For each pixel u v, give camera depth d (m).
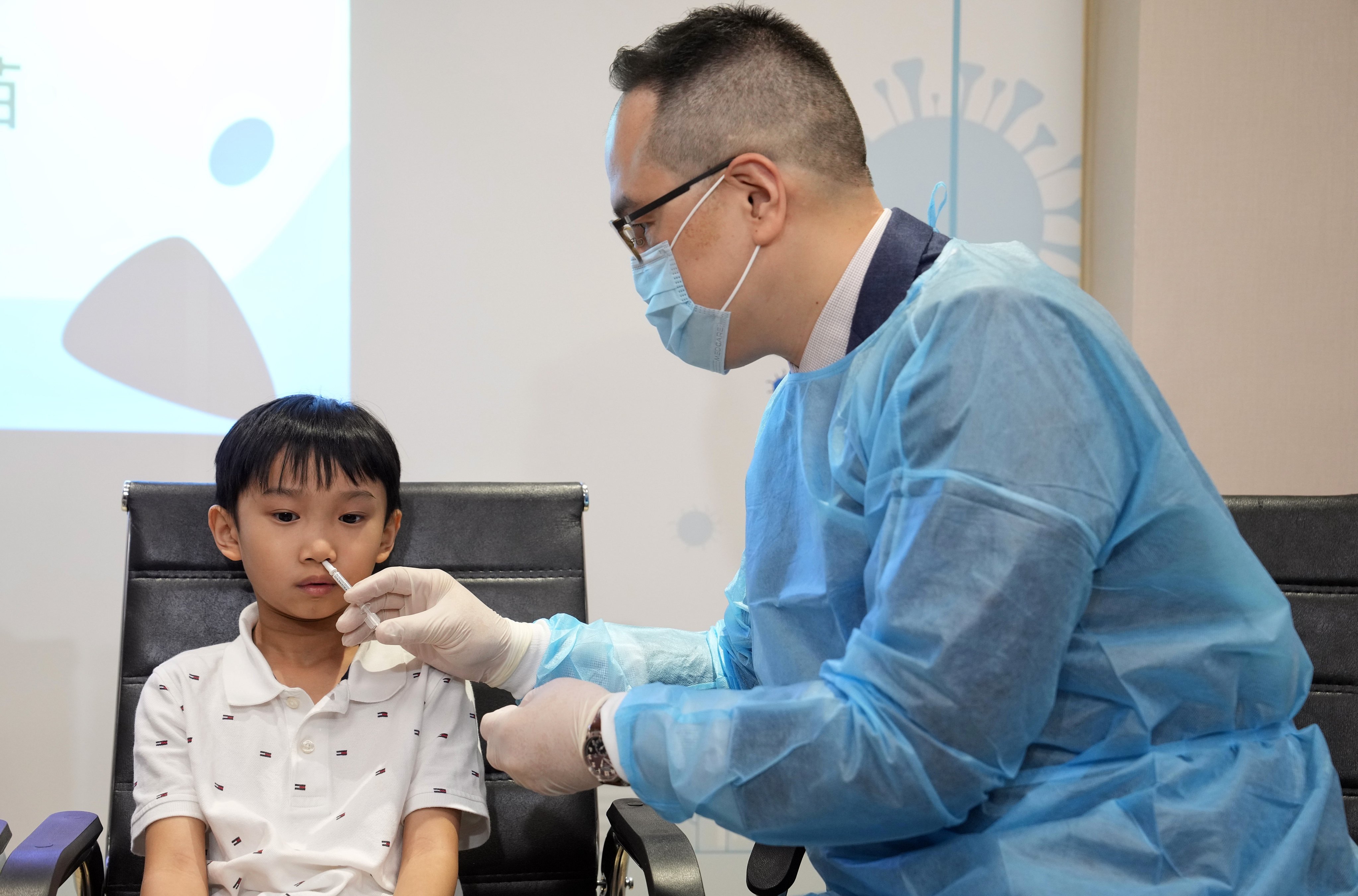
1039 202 2.19
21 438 1.96
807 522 1.07
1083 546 0.84
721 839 2.13
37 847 1.12
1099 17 2.17
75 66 1.97
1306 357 2.11
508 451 2.08
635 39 2.09
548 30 2.08
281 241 2.03
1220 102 2.08
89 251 1.98
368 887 1.18
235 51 2.01
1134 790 0.90
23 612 1.96
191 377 2.01
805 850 1.26
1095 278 2.19
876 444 0.94
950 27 2.15
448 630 1.21
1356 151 2.11
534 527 1.52
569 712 0.99
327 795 1.21
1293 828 0.90
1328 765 0.97
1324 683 1.40
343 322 2.04
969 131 2.16
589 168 2.09
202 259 2.01
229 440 1.27
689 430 2.13
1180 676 0.90
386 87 2.04
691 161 1.02
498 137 2.07
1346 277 2.11
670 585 2.13
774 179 1.00
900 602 0.85
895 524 0.90
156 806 1.17
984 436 0.86
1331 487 2.12
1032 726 0.85
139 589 1.40
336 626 1.30
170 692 1.25
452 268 2.06
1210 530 0.90
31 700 1.96
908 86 2.15
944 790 0.84
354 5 2.04
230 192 2.01
